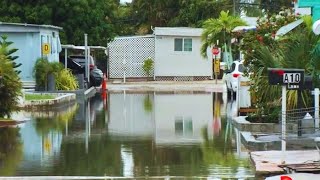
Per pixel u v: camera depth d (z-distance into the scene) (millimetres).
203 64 68875
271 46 25344
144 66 67438
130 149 19609
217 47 61906
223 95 44688
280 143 19234
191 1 82875
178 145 20391
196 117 29438
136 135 22938
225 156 18188
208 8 81625
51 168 16469
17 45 42062
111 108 34500
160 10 86188
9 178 15055
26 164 17031
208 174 15586
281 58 23062
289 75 16766
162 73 68188
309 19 23781
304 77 17312
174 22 83562
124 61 67625
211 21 62094
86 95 43250
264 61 23406
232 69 41906
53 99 34000
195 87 55188
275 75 16750
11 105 26109
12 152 19016
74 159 17812
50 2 53344
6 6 52312
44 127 25250
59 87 42438
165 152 19016
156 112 32125
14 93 25984
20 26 41875
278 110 23219
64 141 21312
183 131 24078
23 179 14984
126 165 16906
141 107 35156
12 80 25703
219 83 61969
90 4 55812
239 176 15281
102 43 57094
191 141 21312
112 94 46656
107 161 17500
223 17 60938
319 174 13719
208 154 18578
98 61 68000
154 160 17641
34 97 35188
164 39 67875
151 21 86750
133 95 45406
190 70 68625
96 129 24703
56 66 42344
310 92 22031
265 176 15219
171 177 15219
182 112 32031
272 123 22859
